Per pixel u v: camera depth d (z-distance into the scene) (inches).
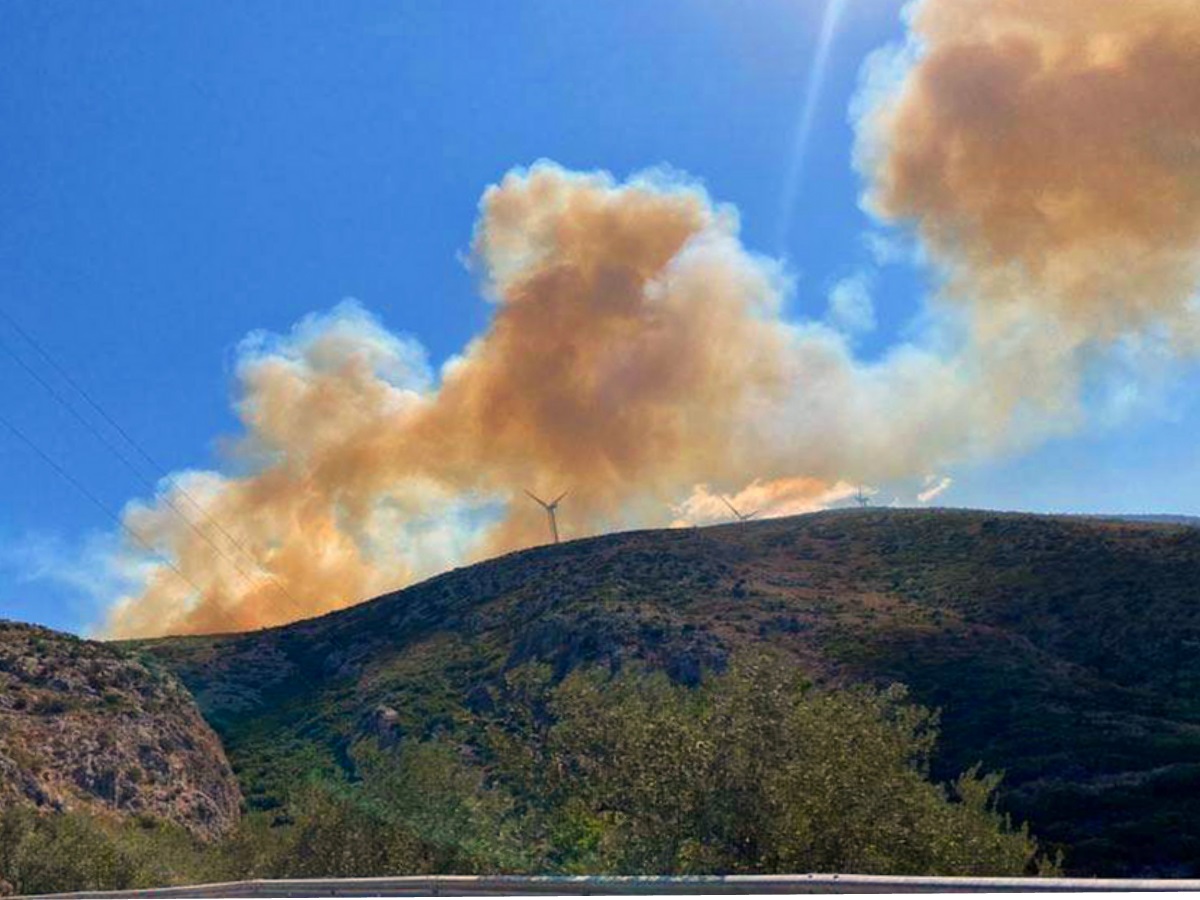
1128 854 1977.1
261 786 3280.0
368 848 1850.4
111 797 3078.2
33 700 3348.9
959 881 778.2
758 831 1268.5
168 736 3462.1
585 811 1393.9
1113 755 2385.6
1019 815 2269.9
